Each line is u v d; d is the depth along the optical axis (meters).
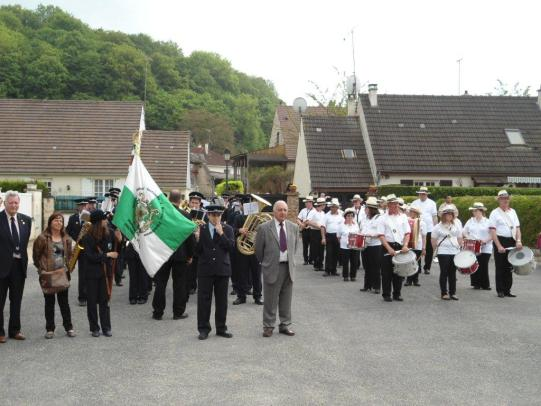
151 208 10.83
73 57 72.31
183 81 99.44
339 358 8.34
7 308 12.07
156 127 89.19
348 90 44.88
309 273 18.12
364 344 9.13
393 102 40.12
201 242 9.61
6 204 9.34
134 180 10.99
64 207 35.31
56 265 9.52
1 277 9.21
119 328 10.32
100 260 9.62
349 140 39.03
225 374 7.59
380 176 35.62
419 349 8.84
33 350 8.80
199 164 78.50
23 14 88.25
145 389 7.02
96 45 76.31
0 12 80.44
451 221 13.19
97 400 6.67
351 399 6.68
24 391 6.98
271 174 45.50
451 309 11.95
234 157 49.72
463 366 7.98
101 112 41.91
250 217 12.07
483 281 14.50
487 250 14.40
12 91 65.19
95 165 37.66
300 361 8.20
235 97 108.62
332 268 17.42
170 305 12.61
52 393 6.91
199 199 13.76
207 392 6.91
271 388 7.04
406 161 36.12
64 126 40.47
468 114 39.81
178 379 7.39
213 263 9.52
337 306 12.30
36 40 73.12
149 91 89.31
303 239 20.70
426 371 7.75
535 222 19.47
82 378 7.45
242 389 7.01
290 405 6.49
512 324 10.54
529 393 6.92
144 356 8.47
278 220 9.75
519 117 39.97
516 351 8.74
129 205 10.94
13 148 38.38
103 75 72.56
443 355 8.52
